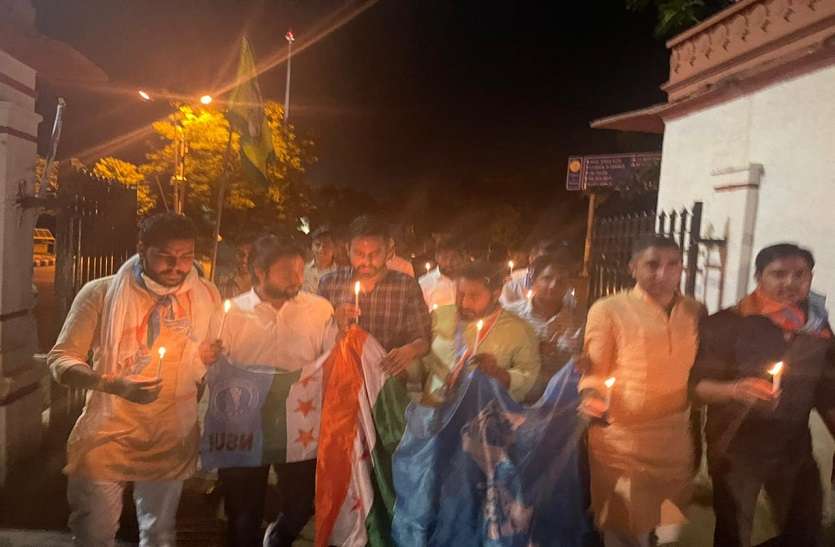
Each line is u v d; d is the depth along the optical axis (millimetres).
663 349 3539
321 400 3914
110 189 6406
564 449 3766
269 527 4031
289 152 21734
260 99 5422
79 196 5742
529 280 4688
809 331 3543
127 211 6812
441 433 3855
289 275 3758
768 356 3518
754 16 6191
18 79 5211
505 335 3912
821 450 4309
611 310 3604
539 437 3779
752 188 5656
